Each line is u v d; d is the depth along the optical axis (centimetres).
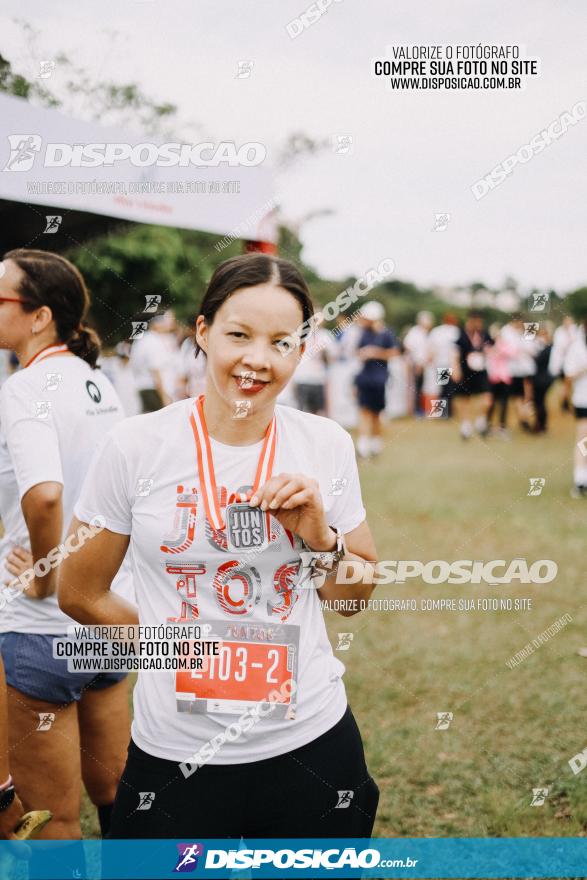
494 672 346
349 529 166
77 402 215
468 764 280
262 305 145
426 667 351
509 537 524
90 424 217
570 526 552
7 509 218
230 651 154
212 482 152
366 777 165
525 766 279
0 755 175
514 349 862
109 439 156
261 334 146
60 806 217
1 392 212
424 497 635
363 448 816
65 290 218
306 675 156
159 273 700
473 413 922
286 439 158
